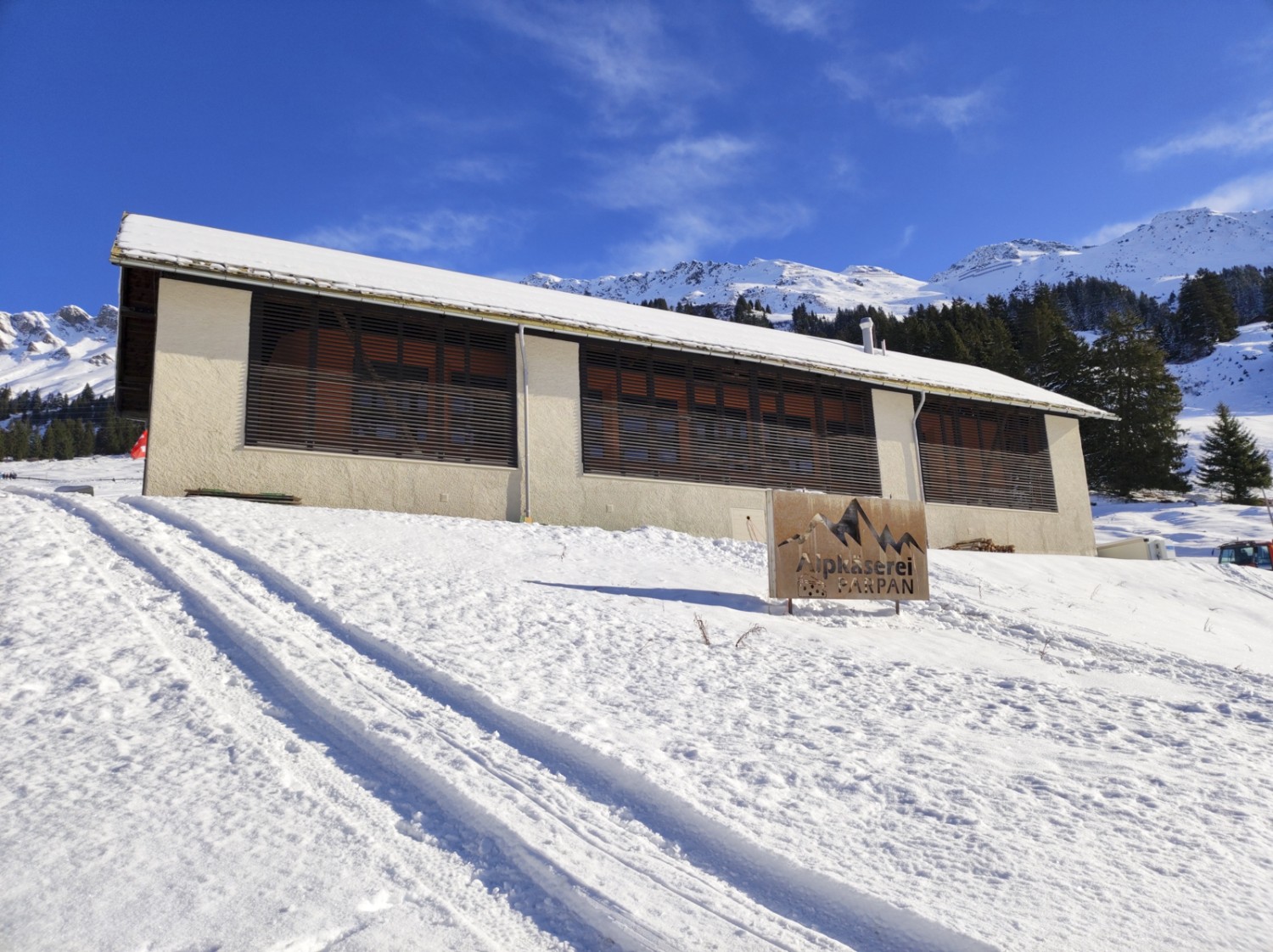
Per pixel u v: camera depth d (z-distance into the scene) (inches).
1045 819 152.0
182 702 176.2
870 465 785.6
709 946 105.4
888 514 402.3
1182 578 691.4
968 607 422.3
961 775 173.5
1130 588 621.6
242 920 102.5
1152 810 159.5
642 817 143.5
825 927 113.7
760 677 246.7
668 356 701.3
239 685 192.1
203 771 144.7
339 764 154.3
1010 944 105.5
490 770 155.4
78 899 104.9
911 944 109.0
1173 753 199.2
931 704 231.8
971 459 853.8
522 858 124.9
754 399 751.7
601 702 206.5
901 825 145.9
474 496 594.2
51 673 186.2
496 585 339.9
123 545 318.0
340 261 660.7
